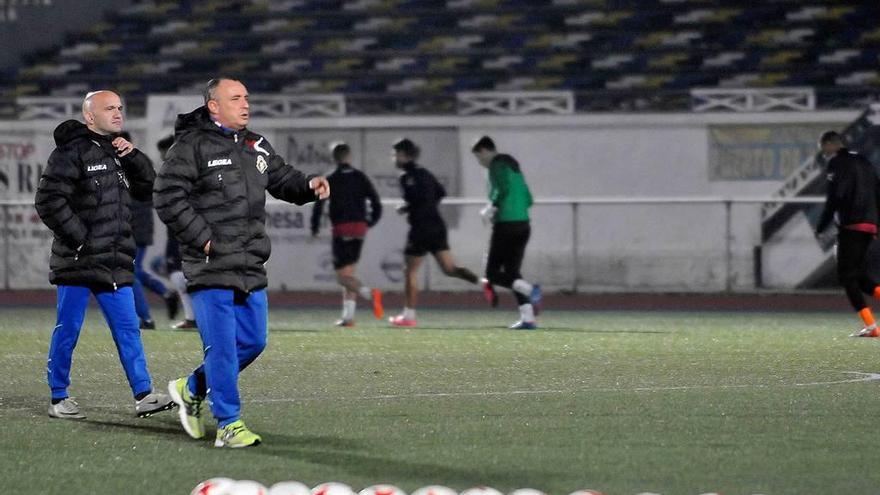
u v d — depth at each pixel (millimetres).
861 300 52531
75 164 31578
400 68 103875
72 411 32719
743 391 36469
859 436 29328
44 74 106625
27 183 78812
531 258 74688
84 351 47750
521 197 57062
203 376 29297
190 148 27922
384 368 42375
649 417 32000
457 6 109562
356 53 105312
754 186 74688
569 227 74188
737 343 50094
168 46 109188
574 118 76375
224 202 28172
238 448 28281
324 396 35906
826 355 45750
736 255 72625
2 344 51094
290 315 65062
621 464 26328
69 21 112125
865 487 24156
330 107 82188
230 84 28234
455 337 52969
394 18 109500
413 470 25891
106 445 28922
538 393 36250
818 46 99312
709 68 98625
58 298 32594
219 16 112188
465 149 77438
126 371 32438
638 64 99812
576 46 103312
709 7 104938
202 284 28109
